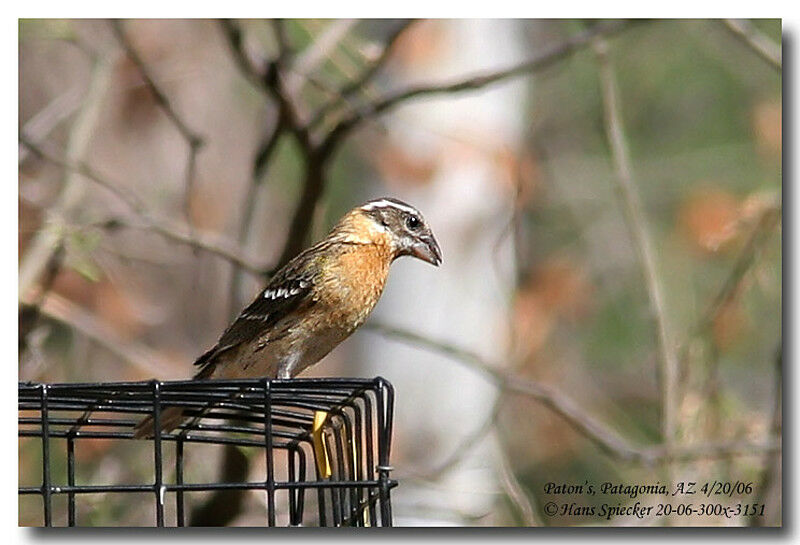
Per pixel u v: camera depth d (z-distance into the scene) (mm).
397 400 13891
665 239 16344
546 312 15281
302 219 10938
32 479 11445
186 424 9172
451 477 13375
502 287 14188
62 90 15242
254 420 8688
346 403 8375
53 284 12062
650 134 17359
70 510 8828
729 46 16328
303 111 11961
